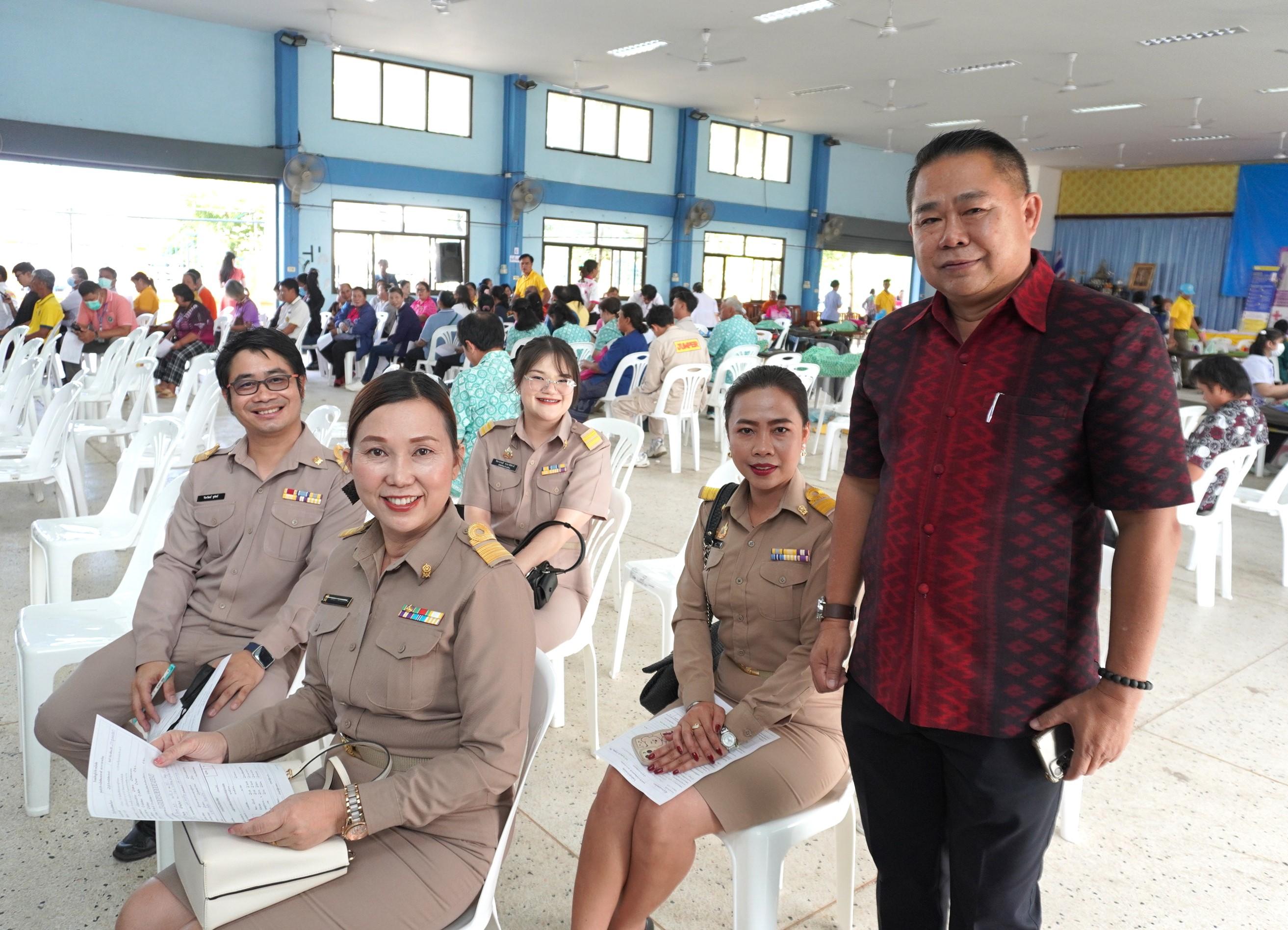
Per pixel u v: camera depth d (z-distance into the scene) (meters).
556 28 10.64
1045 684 1.14
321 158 11.43
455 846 1.26
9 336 7.16
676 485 5.65
